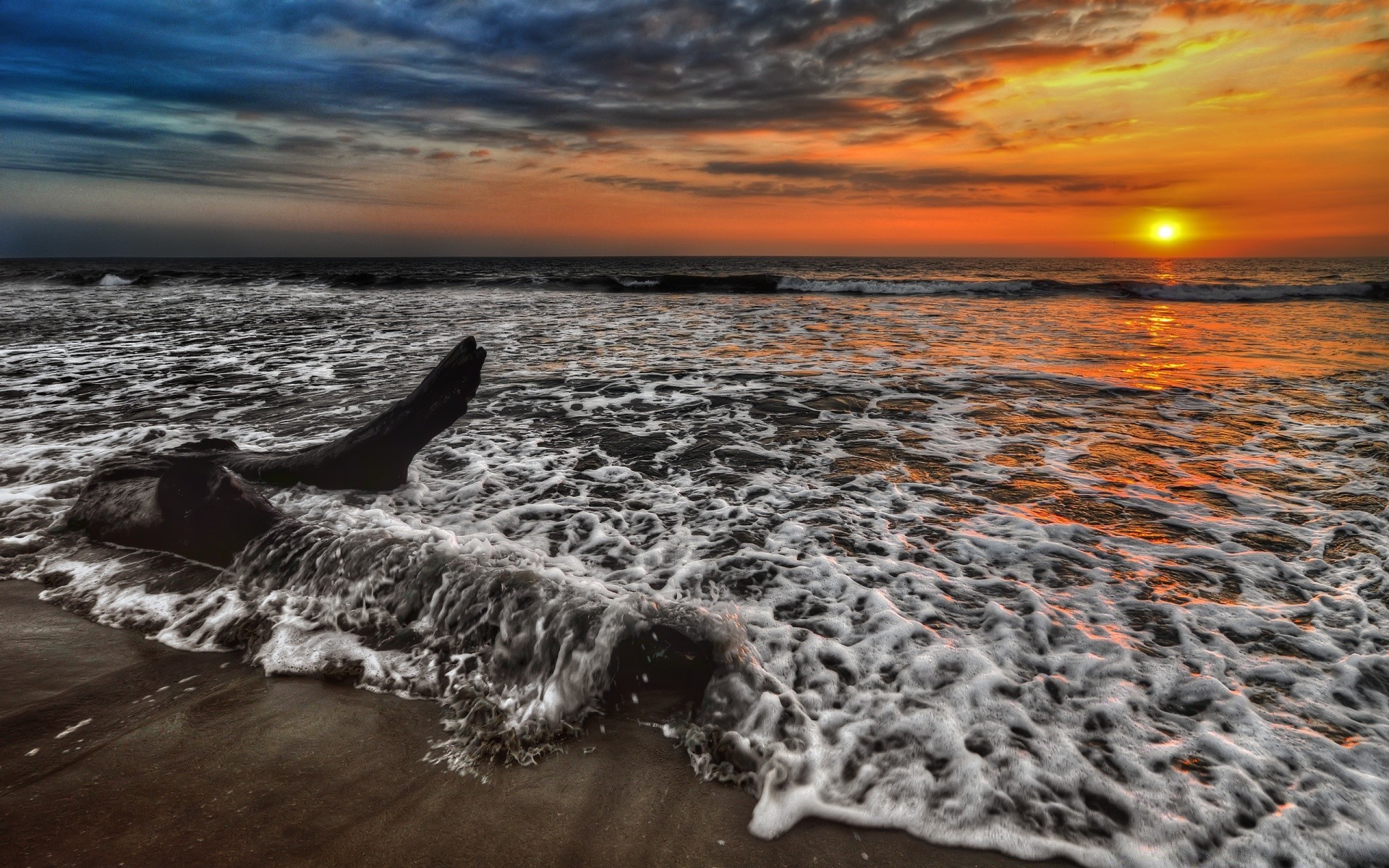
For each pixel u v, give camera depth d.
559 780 2.10
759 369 8.88
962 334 12.65
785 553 3.49
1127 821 1.87
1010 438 5.67
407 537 3.21
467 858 1.81
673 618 2.54
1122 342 11.43
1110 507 4.09
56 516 4.03
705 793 2.04
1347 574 3.17
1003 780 2.01
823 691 2.39
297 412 6.53
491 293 24.83
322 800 2.00
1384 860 1.72
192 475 3.61
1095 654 2.57
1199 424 6.02
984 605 2.94
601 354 10.20
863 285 24.66
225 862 1.77
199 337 12.16
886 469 4.89
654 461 5.12
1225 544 3.54
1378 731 2.15
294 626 2.87
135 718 2.36
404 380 8.12
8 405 6.75
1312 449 5.20
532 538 3.67
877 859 1.81
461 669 2.58
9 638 2.85
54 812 1.93
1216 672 2.46
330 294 24.08
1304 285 23.48
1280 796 1.92
